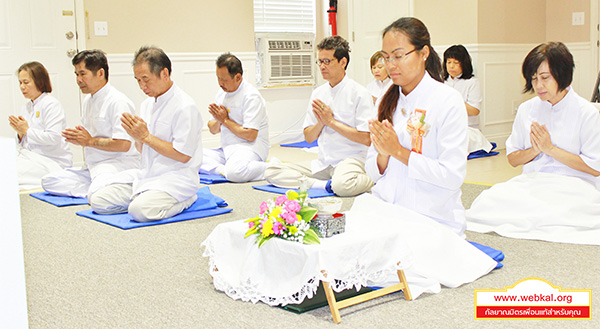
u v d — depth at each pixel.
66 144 4.36
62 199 3.77
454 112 2.25
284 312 1.88
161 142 3.12
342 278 1.80
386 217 2.21
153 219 3.09
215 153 4.71
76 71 3.59
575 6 6.27
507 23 6.09
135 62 3.12
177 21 5.89
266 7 7.00
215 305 1.96
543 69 2.71
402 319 1.80
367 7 6.74
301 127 7.27
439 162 2.25
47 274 2.31
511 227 2.77
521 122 2.93
